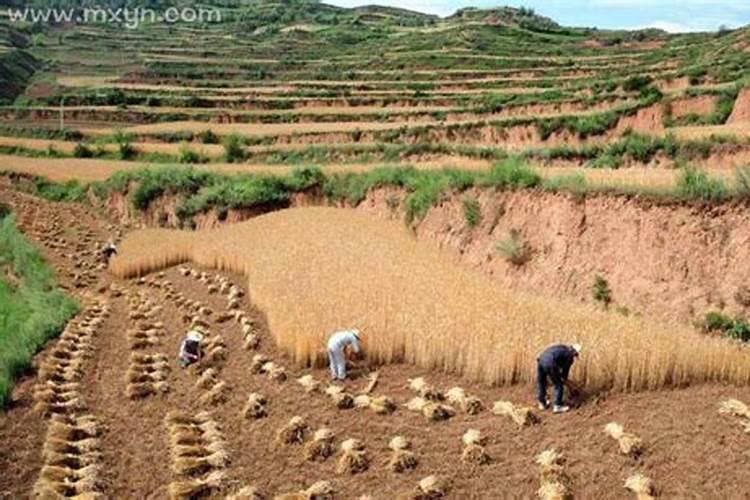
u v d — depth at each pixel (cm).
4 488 1888
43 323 3266
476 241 4031
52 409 2344
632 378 2125
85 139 11619
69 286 4566
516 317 2517
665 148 4912
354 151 8306
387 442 2003
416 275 3406
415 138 9125
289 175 6619
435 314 2598
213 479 1866
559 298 3234
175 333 3256
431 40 19462
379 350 2512
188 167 7594
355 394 2308
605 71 13225
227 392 2425
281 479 1883
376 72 15788
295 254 4078
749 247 2867
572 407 2061
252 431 2152
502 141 8388
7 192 7788
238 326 3200
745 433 1841
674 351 2150
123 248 5431
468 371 2338
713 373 2164
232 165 8088
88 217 7219
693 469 1716
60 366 2786
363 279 3312
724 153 4612
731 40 12494
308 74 16138
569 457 1814
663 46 17238
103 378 2691
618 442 1836
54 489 1827
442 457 1898
